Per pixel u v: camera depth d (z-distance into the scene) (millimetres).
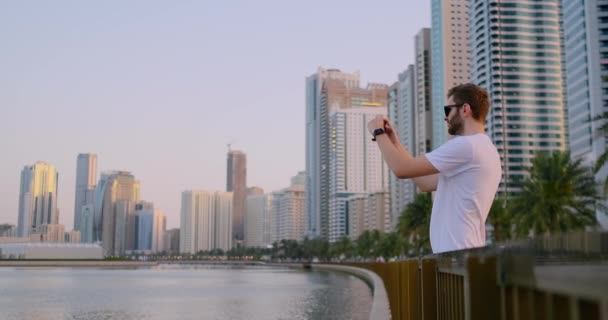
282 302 58844
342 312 46938
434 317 5004
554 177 55500
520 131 199125
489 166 3754
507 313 2090
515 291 1974
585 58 161625
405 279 8562
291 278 133250
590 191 55031
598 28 157250
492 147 3865
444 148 3812
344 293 71750
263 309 51469
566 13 173250
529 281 1771
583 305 1285
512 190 195250
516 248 1952
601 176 143000
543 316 1611
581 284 1291
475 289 2389
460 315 3191
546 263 1574
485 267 2340
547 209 54219
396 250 148000
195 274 177000
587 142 158875
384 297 26766
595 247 1203
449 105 4156
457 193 3826
